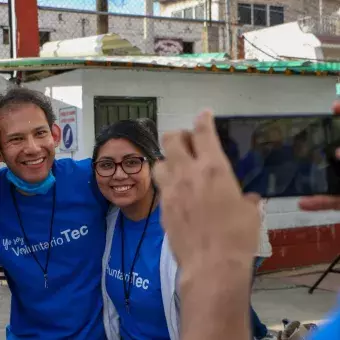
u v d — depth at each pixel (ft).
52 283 7.58
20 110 7.16
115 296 7.32
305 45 57.26
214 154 2.17
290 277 22.82
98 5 36.35
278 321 17.79
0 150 7.32
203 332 2.02
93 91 20.31
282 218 23.34
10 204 7.63
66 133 21.20
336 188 3.01
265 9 73.56
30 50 23.82
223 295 2.04
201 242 2.10
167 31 70.59
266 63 21.52
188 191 2.15
